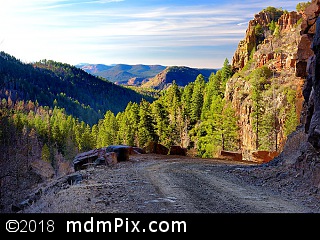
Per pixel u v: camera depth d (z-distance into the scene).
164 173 17.66
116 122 103.06
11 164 34.12
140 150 34.84
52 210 10.19
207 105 96.56
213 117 77.25
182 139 96.12
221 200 11.12
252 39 113.88
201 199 11.25
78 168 23.30
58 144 103.62
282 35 104.81
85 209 9.78
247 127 72.31
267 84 76.69
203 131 85.56
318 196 11.30
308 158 14.00
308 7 22.06
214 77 107.62
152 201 10.91
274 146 63.03
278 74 80.75
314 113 14.52
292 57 81.56
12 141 47.75
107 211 9.62
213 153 68.06
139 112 85.69
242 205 10.43
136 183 14.33
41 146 90.50
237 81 87.06
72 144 94.94
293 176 14.23
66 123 126.69
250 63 99.38
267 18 127.12
